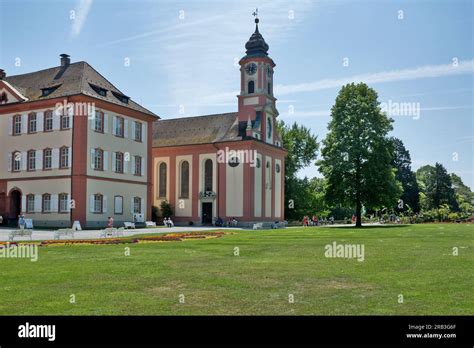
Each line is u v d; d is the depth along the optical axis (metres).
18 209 55.72
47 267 15.50
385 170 62.38
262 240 29.59
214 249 22.55
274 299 10.56
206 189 70.50
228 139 69.50
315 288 11.80
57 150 51.78
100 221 52.72
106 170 53.81
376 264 16.39
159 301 10.33
